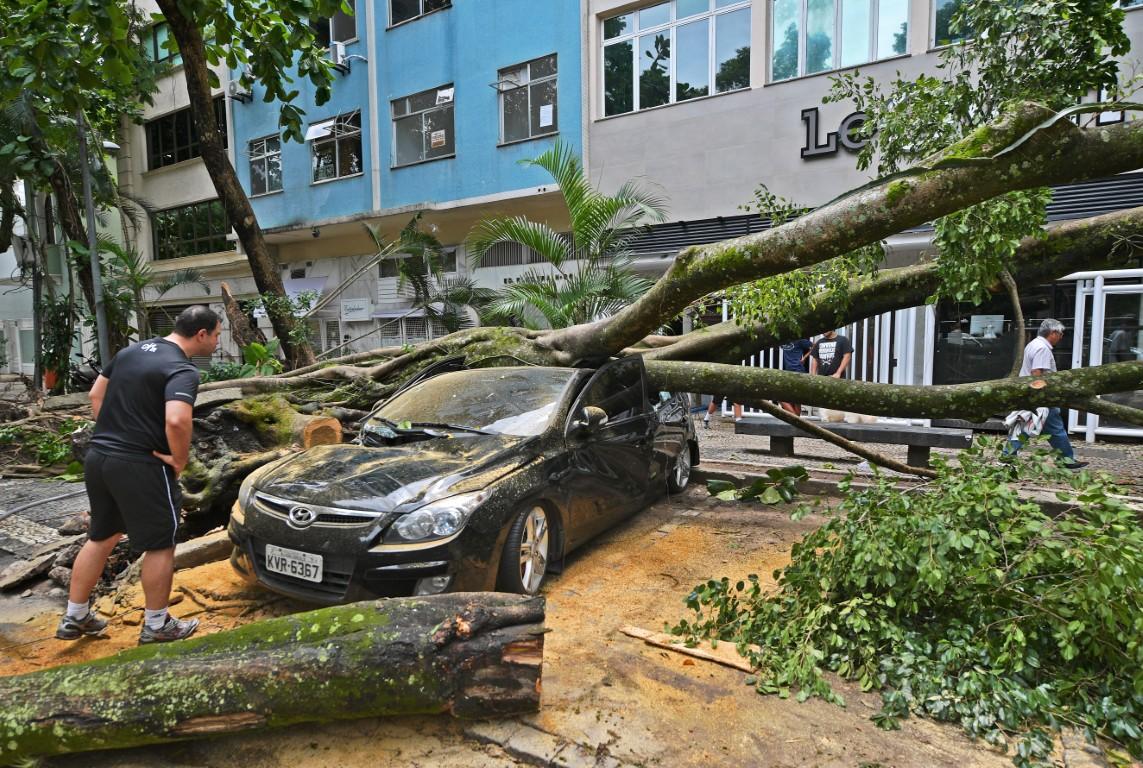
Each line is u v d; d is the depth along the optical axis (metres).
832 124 11.77
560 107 14.45
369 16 16.92
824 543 3.75
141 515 3.44
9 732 2.47
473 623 2.73
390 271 18.19
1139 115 7.97
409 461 4.00
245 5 9.23
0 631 3.88
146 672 2.61
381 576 3.40
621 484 5.18
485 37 15.24
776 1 12.23
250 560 3.78
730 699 3.02
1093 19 4.48
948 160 3.66
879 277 6.39
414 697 2.65
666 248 13.38
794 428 8.05
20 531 5.70
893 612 3.45
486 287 14.87
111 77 8.60
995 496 3.44
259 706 2.57
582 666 3.31
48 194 16.03
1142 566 2.75
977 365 10.27
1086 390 5.23
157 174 22.53
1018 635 2.92
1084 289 8.88
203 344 3.76
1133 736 2.61
